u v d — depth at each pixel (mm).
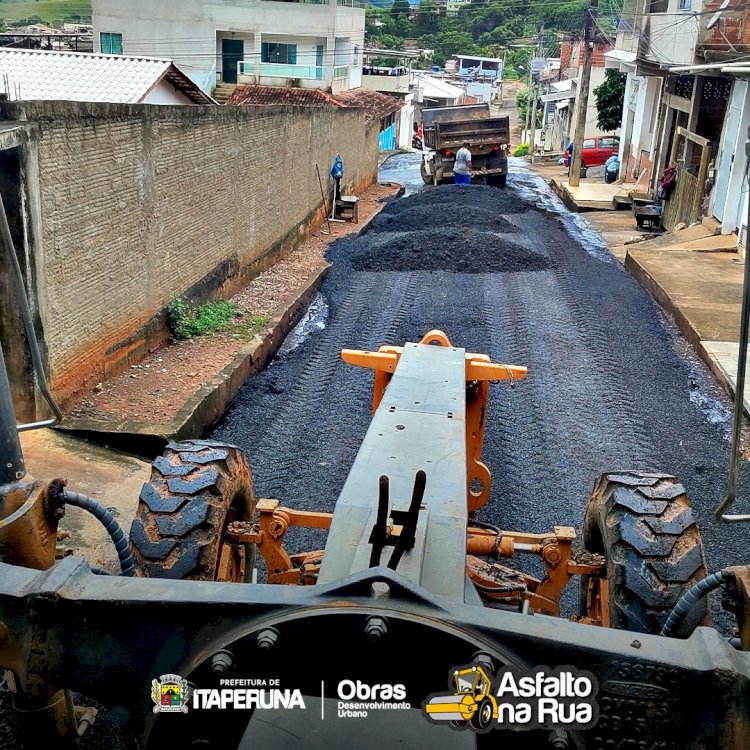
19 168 7168
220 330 11516
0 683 4078
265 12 42250
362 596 2273
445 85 68250
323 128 20969
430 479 3281
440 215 20125
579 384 10336
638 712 2289
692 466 8281
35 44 34281
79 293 8500
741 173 17234
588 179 34031
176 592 2396
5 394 3043
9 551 2951
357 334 12367
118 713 2463
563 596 5945
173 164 10867
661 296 14031
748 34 17531
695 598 3010
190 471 4156
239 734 2283
